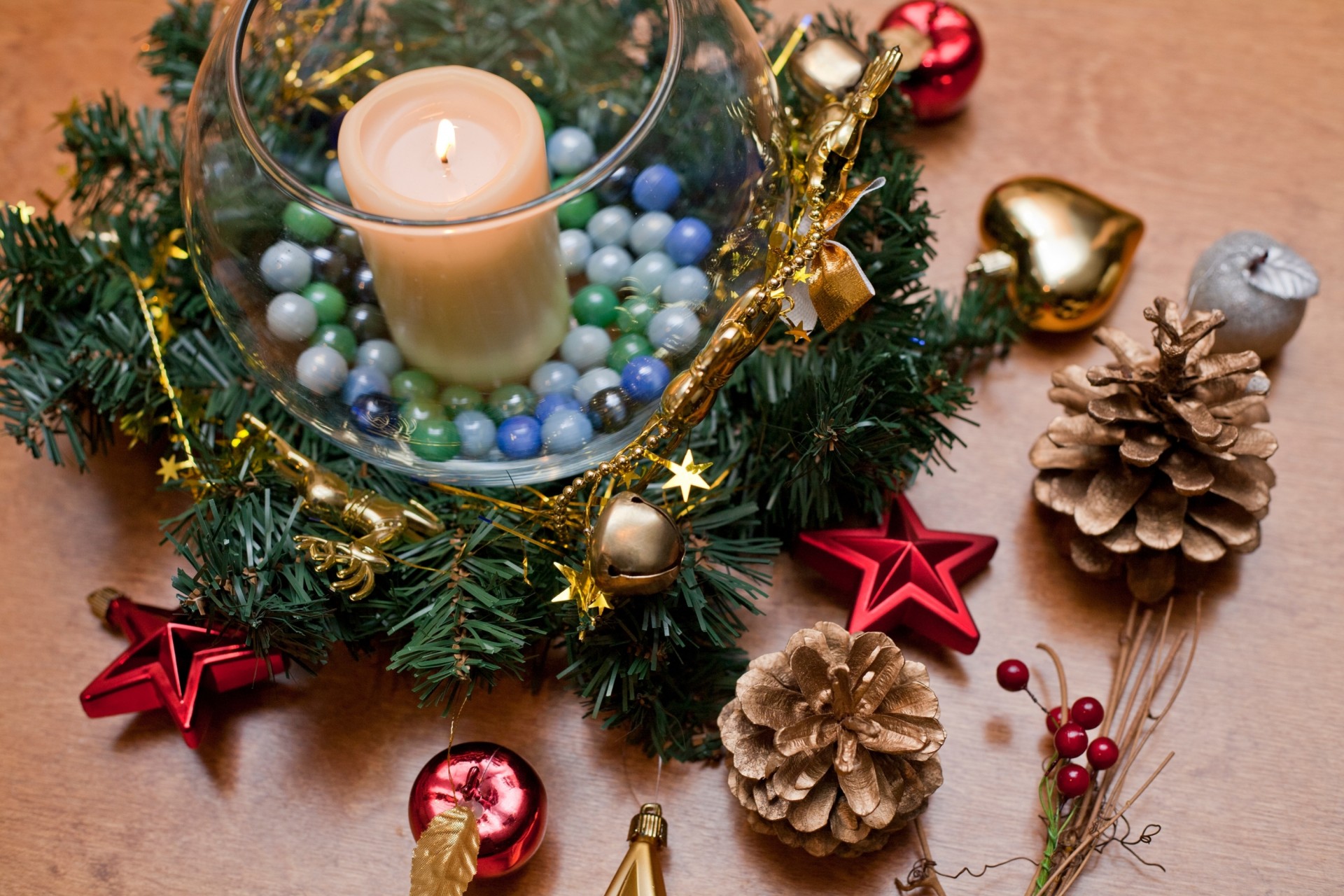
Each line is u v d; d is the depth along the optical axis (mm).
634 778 679
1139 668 697
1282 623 702
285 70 722
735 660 680
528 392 643
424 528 672
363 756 684
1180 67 811
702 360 619
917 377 694
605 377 641
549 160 729
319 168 756
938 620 674
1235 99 802
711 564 680
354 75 759
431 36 768
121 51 816
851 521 716
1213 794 674
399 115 659
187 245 683
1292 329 727
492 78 665
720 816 672
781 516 701
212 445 703
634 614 656
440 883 622
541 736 686
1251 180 786
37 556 720
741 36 664
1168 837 667
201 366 722
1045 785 667
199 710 672
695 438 702
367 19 747
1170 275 768
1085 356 752
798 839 648
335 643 690
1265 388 680
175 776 682
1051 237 734
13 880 667
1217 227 776
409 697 692
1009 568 714
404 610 667
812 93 724
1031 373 750
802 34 730
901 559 679
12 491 730
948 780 677
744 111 652
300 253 622
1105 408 669
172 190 750
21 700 696
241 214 625
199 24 760
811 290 625
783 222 665
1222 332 726
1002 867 662
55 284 717
